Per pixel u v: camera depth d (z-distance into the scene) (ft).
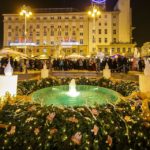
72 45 222.48
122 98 18.66
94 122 13.24
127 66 77.30
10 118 14.55
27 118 13.92
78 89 24.62
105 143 12.78
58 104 17.46
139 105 16.79
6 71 19.77
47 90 23.39
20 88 23.00
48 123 13.29
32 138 12.93
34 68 90.53
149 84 20.17
